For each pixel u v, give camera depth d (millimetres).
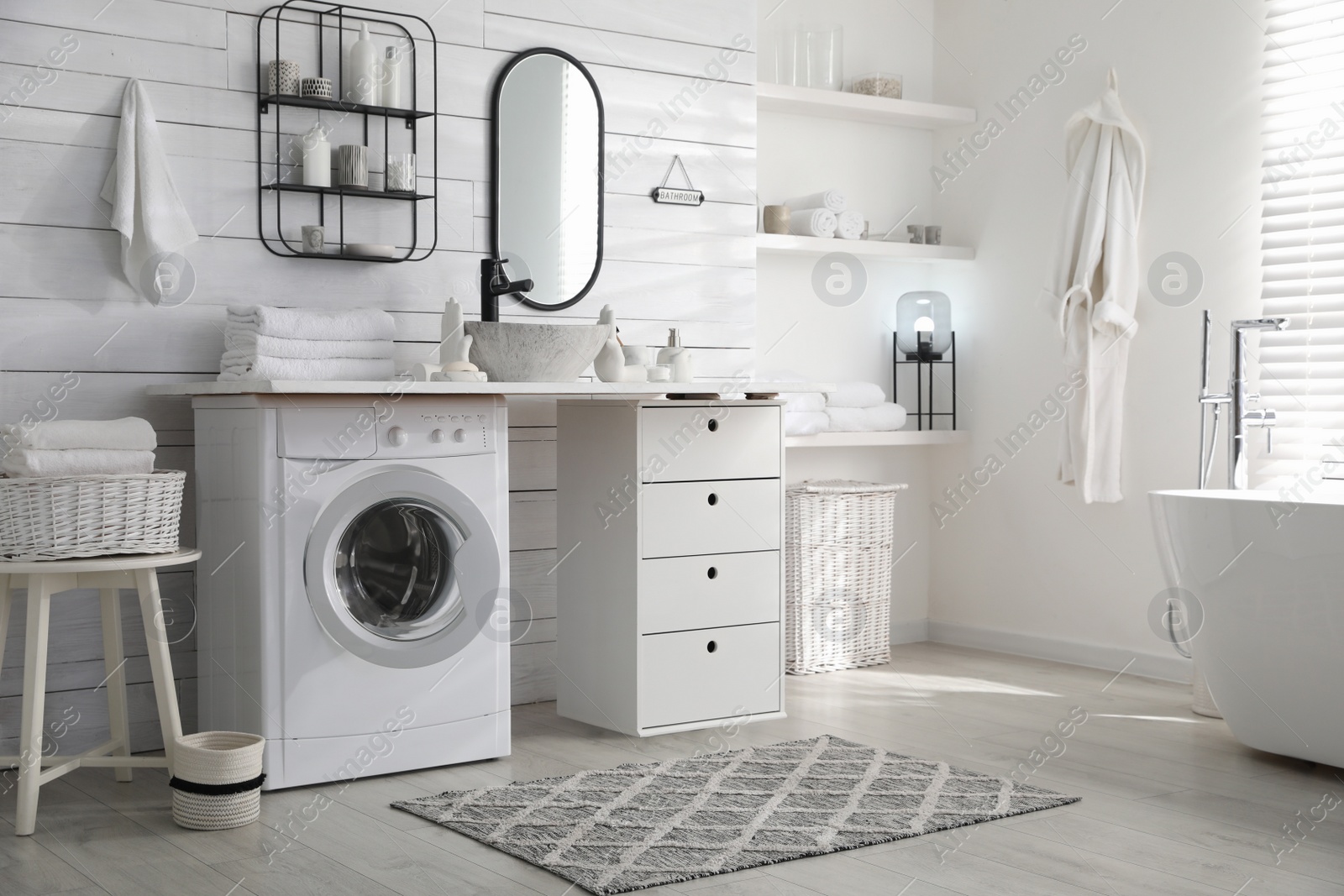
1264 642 2807
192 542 3059
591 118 3654
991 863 2184
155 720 3035
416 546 2842
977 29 4488
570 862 2180
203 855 2236
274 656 2631
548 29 3582
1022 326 4309
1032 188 4277
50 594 2445
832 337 4441
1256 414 3447
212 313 3084
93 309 2951
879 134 4551
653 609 3113
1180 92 3828
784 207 4160
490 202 3492
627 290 3730
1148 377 3902
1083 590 4113
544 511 3609
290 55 3186
